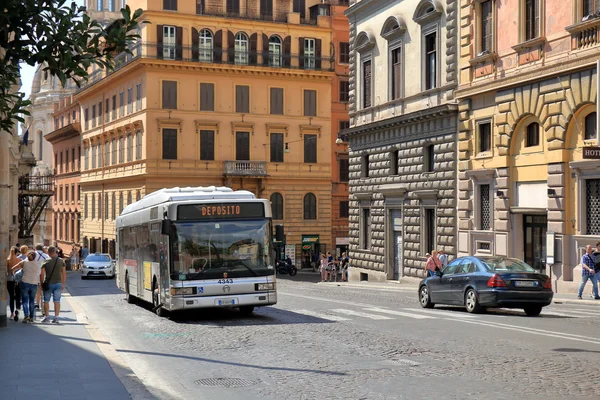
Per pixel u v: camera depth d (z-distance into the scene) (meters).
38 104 123.50
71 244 96.69
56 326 20.11
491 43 34.72
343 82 76.06
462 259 23.20
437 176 39.09
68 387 11.19
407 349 14.73
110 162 79.75
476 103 35.97
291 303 26.91
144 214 26.19
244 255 21.86
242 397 10.91
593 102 28.02
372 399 10.45
